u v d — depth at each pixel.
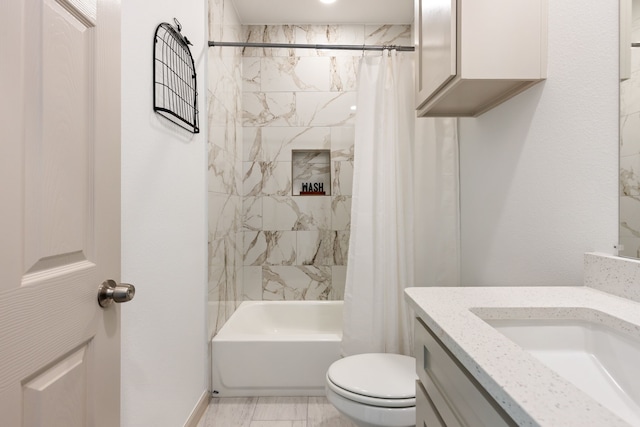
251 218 2.76
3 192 0.53
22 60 0.57
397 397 1.20
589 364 0.74
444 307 0.80
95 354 0.75
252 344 1.95
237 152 2.60
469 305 0.81
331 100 2.76
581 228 1.01
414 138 1.94
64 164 0.66
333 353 1.96
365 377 1.32
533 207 1.21
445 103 1.43
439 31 1.24
